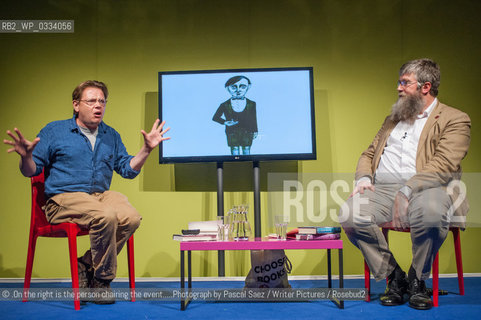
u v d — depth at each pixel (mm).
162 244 3363
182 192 3385
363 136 3398
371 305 2381
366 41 3439
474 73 3412
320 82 3428
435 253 2334
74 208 2451
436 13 3438
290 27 3453
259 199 3178
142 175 3398
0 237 3363
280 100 3242
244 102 3248
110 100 3441
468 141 2467
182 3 3482
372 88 3420
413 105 2621
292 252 3348
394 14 3443
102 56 3465
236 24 3461
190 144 3232
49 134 2641
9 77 3455
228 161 3207
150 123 3426
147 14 3479
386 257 2424
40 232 2566
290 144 3213
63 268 3336
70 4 3486
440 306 2352
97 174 2682
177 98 3266
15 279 3314
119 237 2533
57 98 3447
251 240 2428
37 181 2613
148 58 3459
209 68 3441
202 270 3340
